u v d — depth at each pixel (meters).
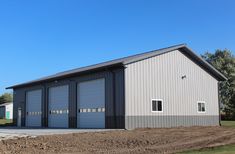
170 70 33.00
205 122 35.31
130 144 20.00
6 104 103.62
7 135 26.38
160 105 31.88
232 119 56.56
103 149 18.44
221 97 67.12
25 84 44.19
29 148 18.91
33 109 43.47
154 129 28.91
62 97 37.72
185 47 33.84
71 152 17.61
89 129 30.45
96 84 32.81
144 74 31.00
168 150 17.36
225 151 15.88
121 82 29.95
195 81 34.97
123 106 29.56
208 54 75.94
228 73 69.44
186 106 33.91
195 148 17.56
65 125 36.94
